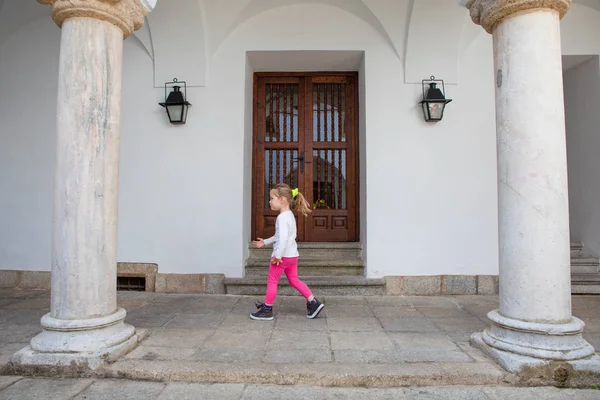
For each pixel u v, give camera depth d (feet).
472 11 11.55
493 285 18.24
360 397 8.93
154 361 10.21
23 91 19.65
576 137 20.45
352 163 21.03
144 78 18.94
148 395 8.96
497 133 10.95
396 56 18.76
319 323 13.67
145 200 18.67
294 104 21.33
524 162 10.20
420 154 18.56
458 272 18.34
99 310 10.70
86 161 10.67
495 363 10.09
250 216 20.25
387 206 18.43
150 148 18.76
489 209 18.49
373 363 10.13
